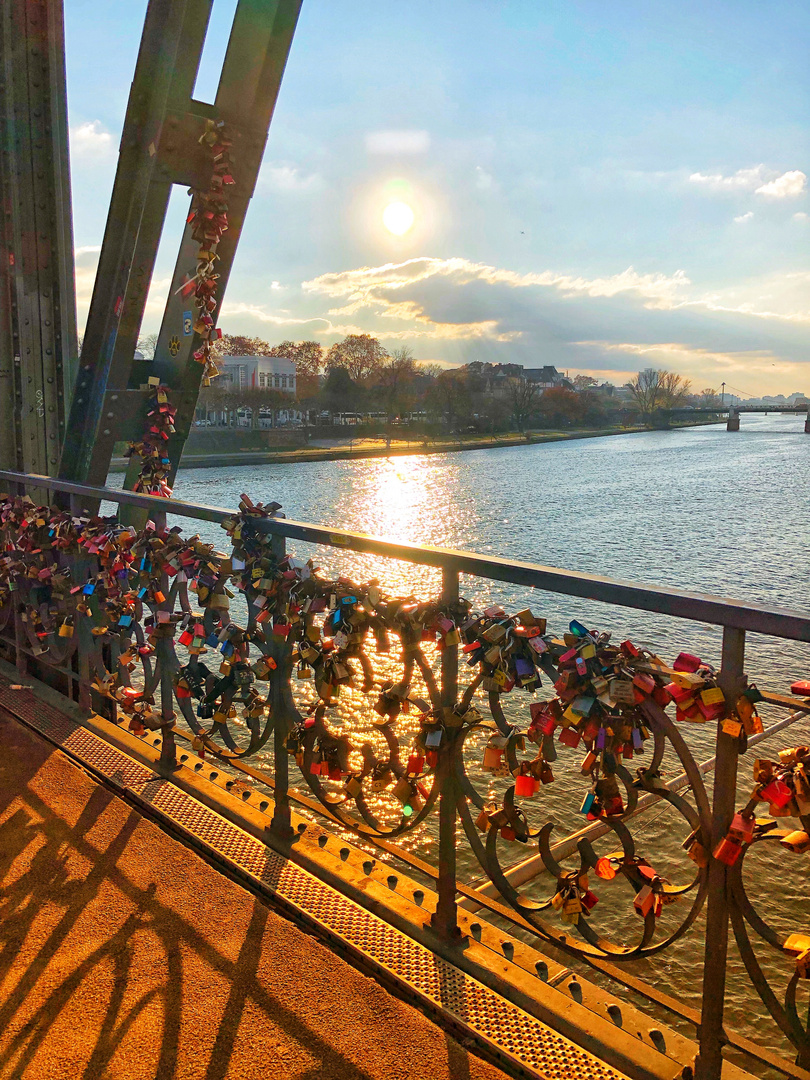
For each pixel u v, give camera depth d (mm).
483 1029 1896
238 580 2629
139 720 3283
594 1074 1761
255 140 3666
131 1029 1909
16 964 2129
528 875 3586
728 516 35062
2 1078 1773
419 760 2090
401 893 2418
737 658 1479
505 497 44812
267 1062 1819
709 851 1587
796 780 1447
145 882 2482
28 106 4637
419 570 18078
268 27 3469
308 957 2148
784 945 1534
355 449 99250
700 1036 1688
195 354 3953
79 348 5004
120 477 38906
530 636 1805
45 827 2807
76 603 3656
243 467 74688
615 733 1682
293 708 2592
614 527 32188
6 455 4801
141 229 3660
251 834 2770
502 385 172625
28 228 4695
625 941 4676
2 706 3963
